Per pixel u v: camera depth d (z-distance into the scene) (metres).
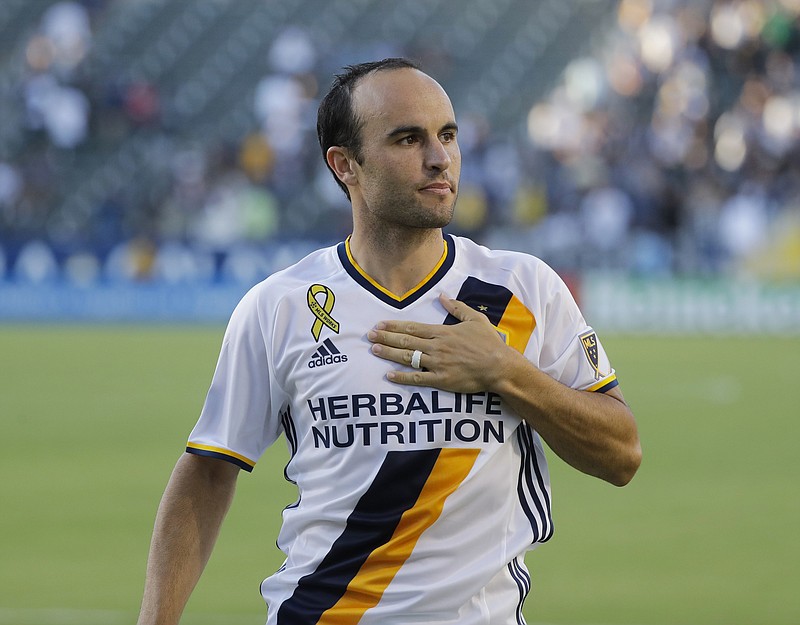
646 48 85.31
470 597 9.66
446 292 10.16
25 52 90.38
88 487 31.56
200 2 94.94
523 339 10.16
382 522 9.68
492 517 9.80
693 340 65.75
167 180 79.69
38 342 64.25
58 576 23.61
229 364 10.55
